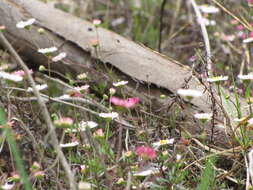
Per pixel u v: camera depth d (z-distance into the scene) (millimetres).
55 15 6496
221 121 5570
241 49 7957
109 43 6254
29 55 6496
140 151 4219
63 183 4867
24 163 5461
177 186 4621
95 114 5809
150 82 5992
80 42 6305
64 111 6395
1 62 6660
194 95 4254
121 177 4512
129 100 4539
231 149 5230
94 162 4652
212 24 7879
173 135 5383
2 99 5914
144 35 9062
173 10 10047
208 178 4457
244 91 6348
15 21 6410
